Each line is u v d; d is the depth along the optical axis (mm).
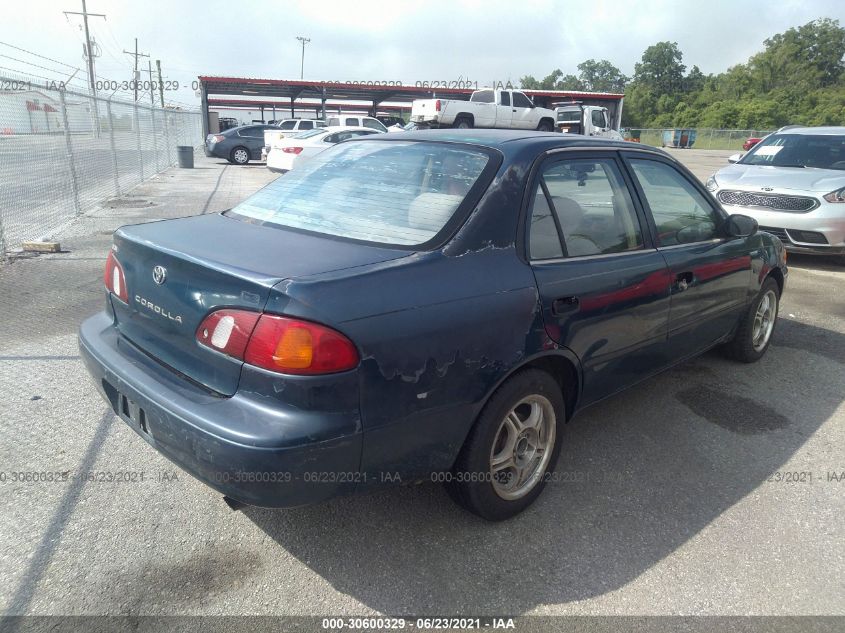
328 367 2062
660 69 97562
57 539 2641
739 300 4223
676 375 4555
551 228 2848
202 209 11758
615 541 2754
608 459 3408
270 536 2711
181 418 2189
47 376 4176
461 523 2830
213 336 2225
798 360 4902
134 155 15727
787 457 3490
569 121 25812
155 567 2508
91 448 3322
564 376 3014
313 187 3117
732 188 8305
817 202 7637
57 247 7871
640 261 3223
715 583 2527
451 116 22094
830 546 2771
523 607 2375
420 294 2301
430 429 2365
